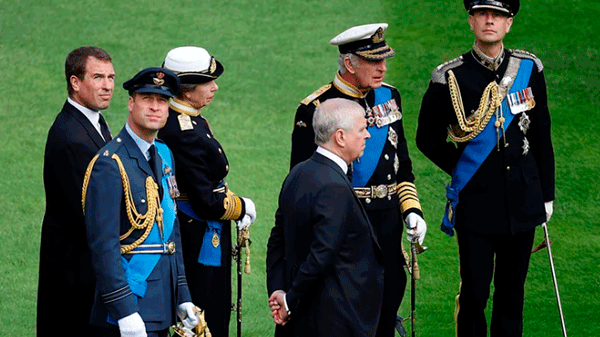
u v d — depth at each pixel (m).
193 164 21.12
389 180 21.86
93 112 20.50
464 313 22.98
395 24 46.12
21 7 47.44
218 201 21.47
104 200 17.77
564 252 29.73
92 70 20.03
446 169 23.27
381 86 22.36
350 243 18.33
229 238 22.45
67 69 20.16
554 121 38.41
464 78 22.41
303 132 21.62
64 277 20.22
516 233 22.30
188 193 21.28
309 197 18.20
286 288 18.72
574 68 42.50
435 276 28.30
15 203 32.81
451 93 22.39
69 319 20.48
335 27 46.22
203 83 21.31
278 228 19.61
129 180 18.05
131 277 18.08
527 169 22.50
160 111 18.20
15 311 26.06
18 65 42.75
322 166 18.41
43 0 48.16
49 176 20.12
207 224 21.84
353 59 21.27
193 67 21.17
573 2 47.59
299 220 18.34
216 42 44.81
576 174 34.69
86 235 18.53
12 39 44.78
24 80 41.59
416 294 27.33
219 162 21.72
